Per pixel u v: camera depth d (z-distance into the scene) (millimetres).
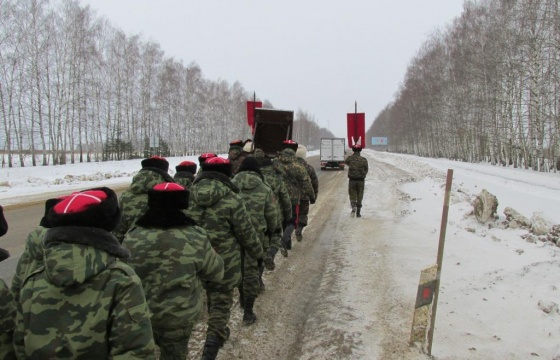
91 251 1828
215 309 3736
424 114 52750
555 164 26062
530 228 8008
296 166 7602
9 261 6902
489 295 5004
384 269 6258
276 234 6273
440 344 3945
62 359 1791
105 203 1920
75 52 33281
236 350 3941
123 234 3994
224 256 3783
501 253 6680
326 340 4078
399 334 4164
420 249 7270
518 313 4484
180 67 53312
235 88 74500
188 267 2766
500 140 35125
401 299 5070
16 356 1877
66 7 33531
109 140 41969
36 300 1811
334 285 5648
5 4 28234
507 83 31141
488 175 21141
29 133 32969
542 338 3957
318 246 7887
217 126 63375
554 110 26078
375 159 49906
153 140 27016
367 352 3832
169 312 2717
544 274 5383
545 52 25250
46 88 31828
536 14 25078
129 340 1901
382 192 15914
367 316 4613
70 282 1757
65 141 33188
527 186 15555
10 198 14555
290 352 3926
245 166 5133
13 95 29875
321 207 12727
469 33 37094
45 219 2744
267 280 5949
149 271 2736
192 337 4211
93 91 38344
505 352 3773
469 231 8344
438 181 17859
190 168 5277
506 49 29141
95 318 1830
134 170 29375
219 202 3799
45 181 20250
